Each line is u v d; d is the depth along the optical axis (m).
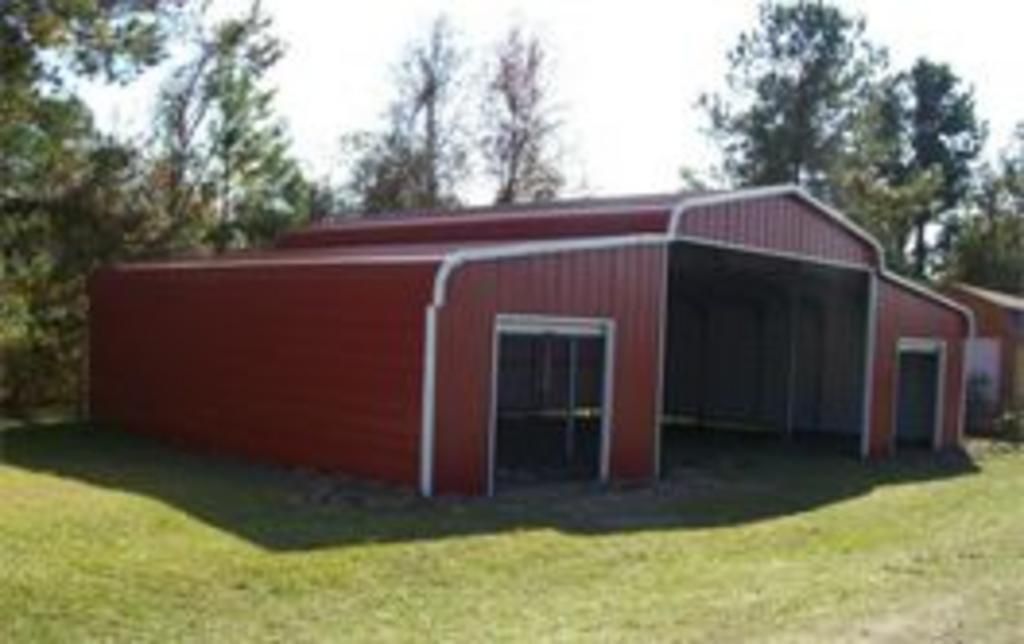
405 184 42.72
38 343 26.61
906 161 60.62
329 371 17.22
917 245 59.88
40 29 17.09
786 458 22.91
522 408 19.97
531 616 9.93
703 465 21.00
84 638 8.88
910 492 19.17
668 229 19.52
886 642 9.16
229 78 30.48
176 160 30.05
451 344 15.97
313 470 17.27
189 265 20.23
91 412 23.12
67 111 23.16
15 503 13.52
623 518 15.21
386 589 10.77
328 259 17.47
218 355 19.42
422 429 15.80
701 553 13.14
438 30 43.81
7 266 26.00
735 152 47.25
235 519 13.30
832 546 13.94
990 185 61.78
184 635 9.05
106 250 27.05
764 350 28.72
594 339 18.47
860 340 26.88
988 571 12.10
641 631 9.43
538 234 21.64
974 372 33.25
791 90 46.66
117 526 12.48
